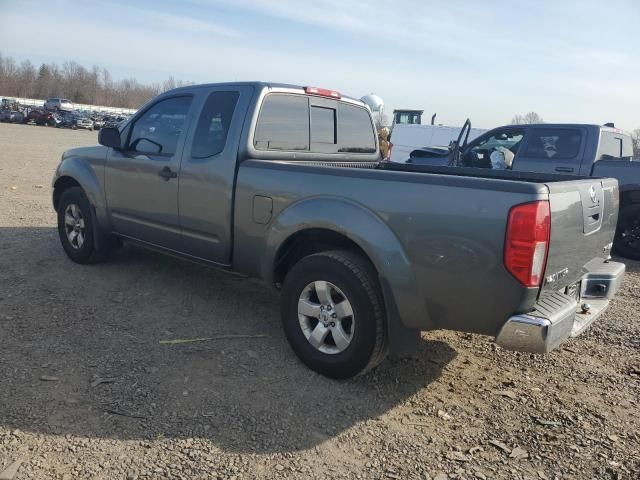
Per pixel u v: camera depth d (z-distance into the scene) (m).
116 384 3.53
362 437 3.16
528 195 2.98
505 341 3.14
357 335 3.56
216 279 5.73
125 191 5.25
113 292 5.17
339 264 3.59
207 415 3.26
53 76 123.62
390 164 5.76
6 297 4.86
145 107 5.20
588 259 3.76
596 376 4.09
